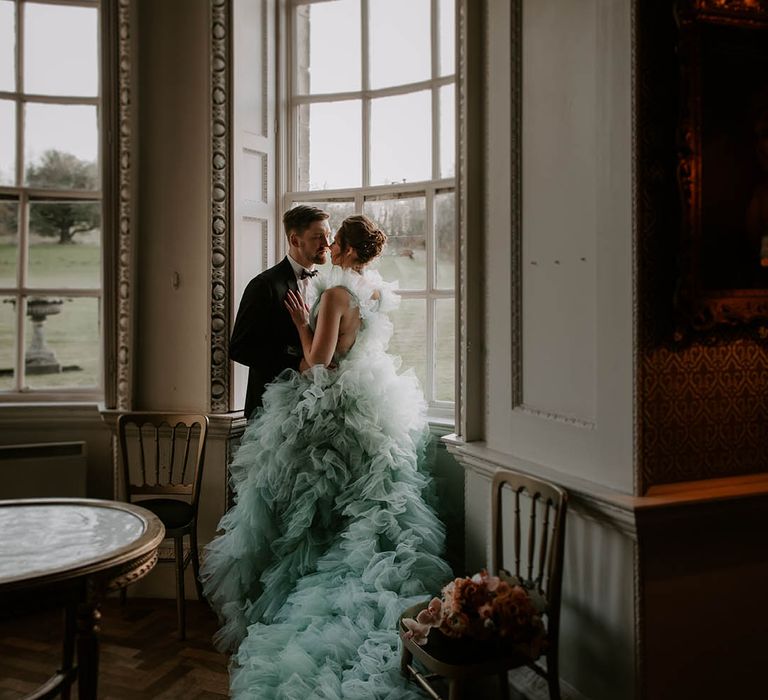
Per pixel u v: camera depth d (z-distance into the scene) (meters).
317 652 2.57
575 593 2.30
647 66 2.04
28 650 3.08
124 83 3.61
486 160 2.87
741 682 2.16
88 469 3.93
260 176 3.82
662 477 2.11
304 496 2.96
